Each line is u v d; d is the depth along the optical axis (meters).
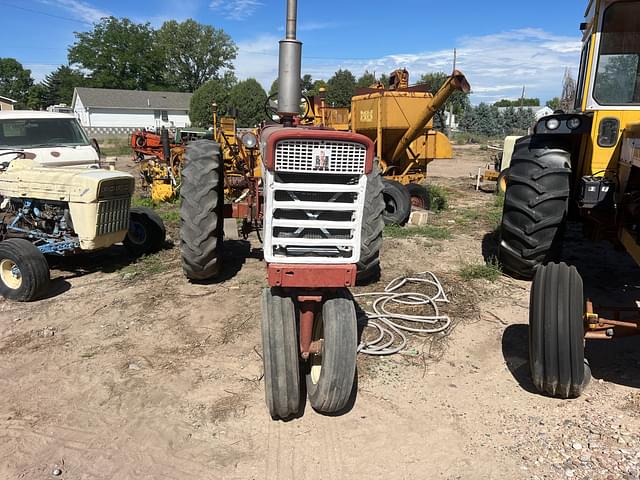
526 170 5.00
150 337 4.43
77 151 7.96
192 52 71.44
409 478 2.84
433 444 3.10
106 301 5.21
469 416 3.35
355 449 3.07
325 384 3.14
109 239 5.79
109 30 66.56
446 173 18.73
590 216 4.31
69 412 3.43
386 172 9.30
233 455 3.03
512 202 5.08
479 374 3.85
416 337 4.40
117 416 3.39
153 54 68.75
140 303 5.12
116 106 55.38
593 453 2.95
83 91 55.50
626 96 4.59
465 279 5.66
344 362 3.11
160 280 5.77
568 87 7.21
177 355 4.12
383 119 8.58
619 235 4.03
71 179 5.50
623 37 4.51
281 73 3.51
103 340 4.39
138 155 16.34
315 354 3.43
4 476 2.87
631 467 2.82
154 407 3.47
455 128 49.09
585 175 4.91
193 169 5.16
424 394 3.60
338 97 43.84
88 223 5.51
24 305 5.16
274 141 2.88
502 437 3.14
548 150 4.97
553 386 3.37
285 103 3.55
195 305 5.04
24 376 3.86
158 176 10.86
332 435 3.19
